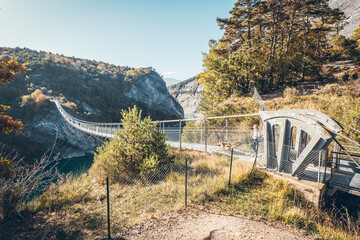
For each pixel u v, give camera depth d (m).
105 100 128.00
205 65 28.73
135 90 157.75
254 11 26.36
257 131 9.17
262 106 10.70
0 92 72.81
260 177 7.58
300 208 5.86
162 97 168.62
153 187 7.23
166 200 6.16
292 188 6.59
